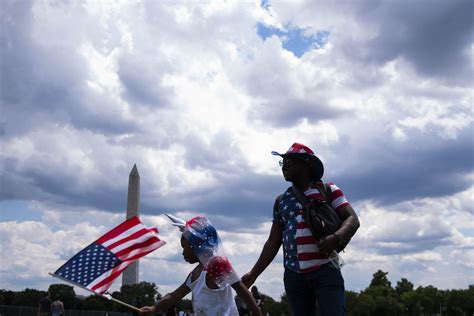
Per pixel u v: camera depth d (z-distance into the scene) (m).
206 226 5.59
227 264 5.44
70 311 56.38
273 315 111.62
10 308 47.38
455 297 180.50
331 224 5.62
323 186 6.05
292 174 6.05
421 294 180.00
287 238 5.94
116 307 76.31
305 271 5.71
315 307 5.95
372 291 178.62
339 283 5.69
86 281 5.36
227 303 5.43
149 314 5.46
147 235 5.61
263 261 6.35
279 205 6.21
